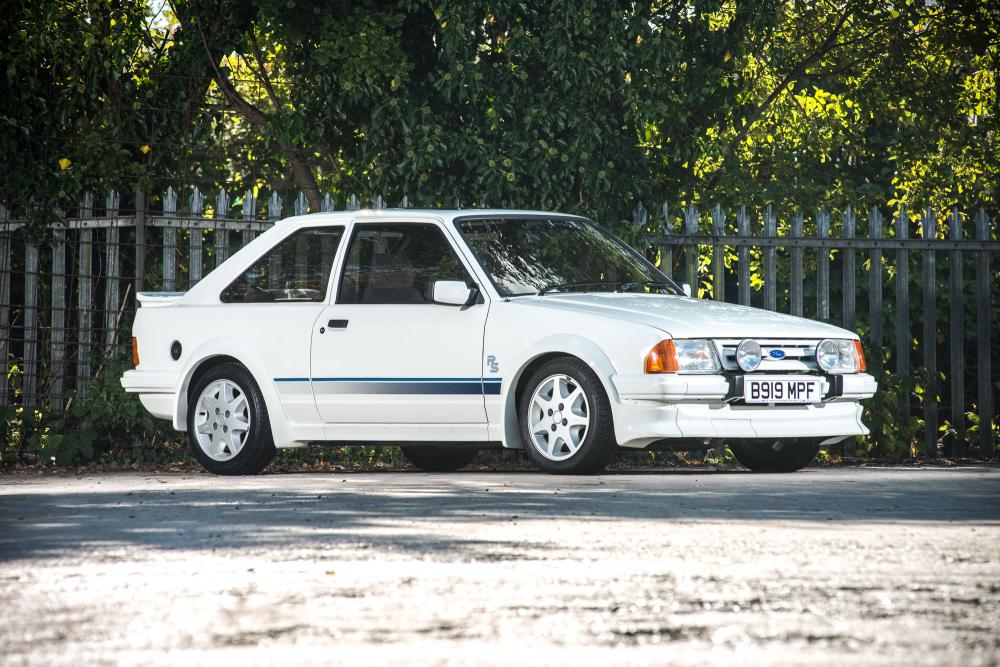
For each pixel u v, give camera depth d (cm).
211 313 2002
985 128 3184
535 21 2569
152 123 2620
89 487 1748
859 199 3378
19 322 2594
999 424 2627
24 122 2514
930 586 920
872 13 3061
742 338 1748
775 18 2644
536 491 1536
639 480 1688
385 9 2672
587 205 2558
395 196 2656
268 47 2877
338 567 1009
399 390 1852
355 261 1927
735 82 2709
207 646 761
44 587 946
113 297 2408
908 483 1672
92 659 735
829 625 802
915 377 2428
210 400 1991
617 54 2483
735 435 1723
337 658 730
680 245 2484
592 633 783
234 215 2434
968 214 3259
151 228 2506
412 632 790
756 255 3375
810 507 1375
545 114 2534
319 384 1900
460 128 2612
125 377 2066
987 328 2450
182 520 1301
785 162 3444
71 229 2500
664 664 711
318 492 1552
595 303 1805
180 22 2655
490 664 714
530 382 1780
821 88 3475
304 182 2919
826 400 1812
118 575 989
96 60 2534
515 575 968
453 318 1831
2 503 1498
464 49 2531
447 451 2175
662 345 1702
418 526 1227
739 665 707
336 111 2611
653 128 2733
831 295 3397
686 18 2642
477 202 2586
